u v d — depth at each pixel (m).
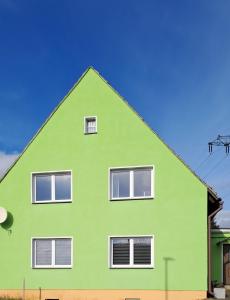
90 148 21.58
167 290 19.64
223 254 24.12
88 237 20.88
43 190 21.92
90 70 22.39
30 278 21.27
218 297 19.55
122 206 20.75
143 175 20.84
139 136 21.09
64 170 21.70
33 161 22.20
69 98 22.33
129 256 20.36
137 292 19.94
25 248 21.58
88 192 21.25
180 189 20.23
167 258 19.88
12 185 22.23
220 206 20.72
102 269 20.48
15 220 21.91
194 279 19.47
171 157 20.55
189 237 19.81
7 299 20.94
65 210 21.38
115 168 21.11
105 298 20.20
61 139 22.03
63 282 20.83
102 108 21.78
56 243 21.34
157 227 20.19
